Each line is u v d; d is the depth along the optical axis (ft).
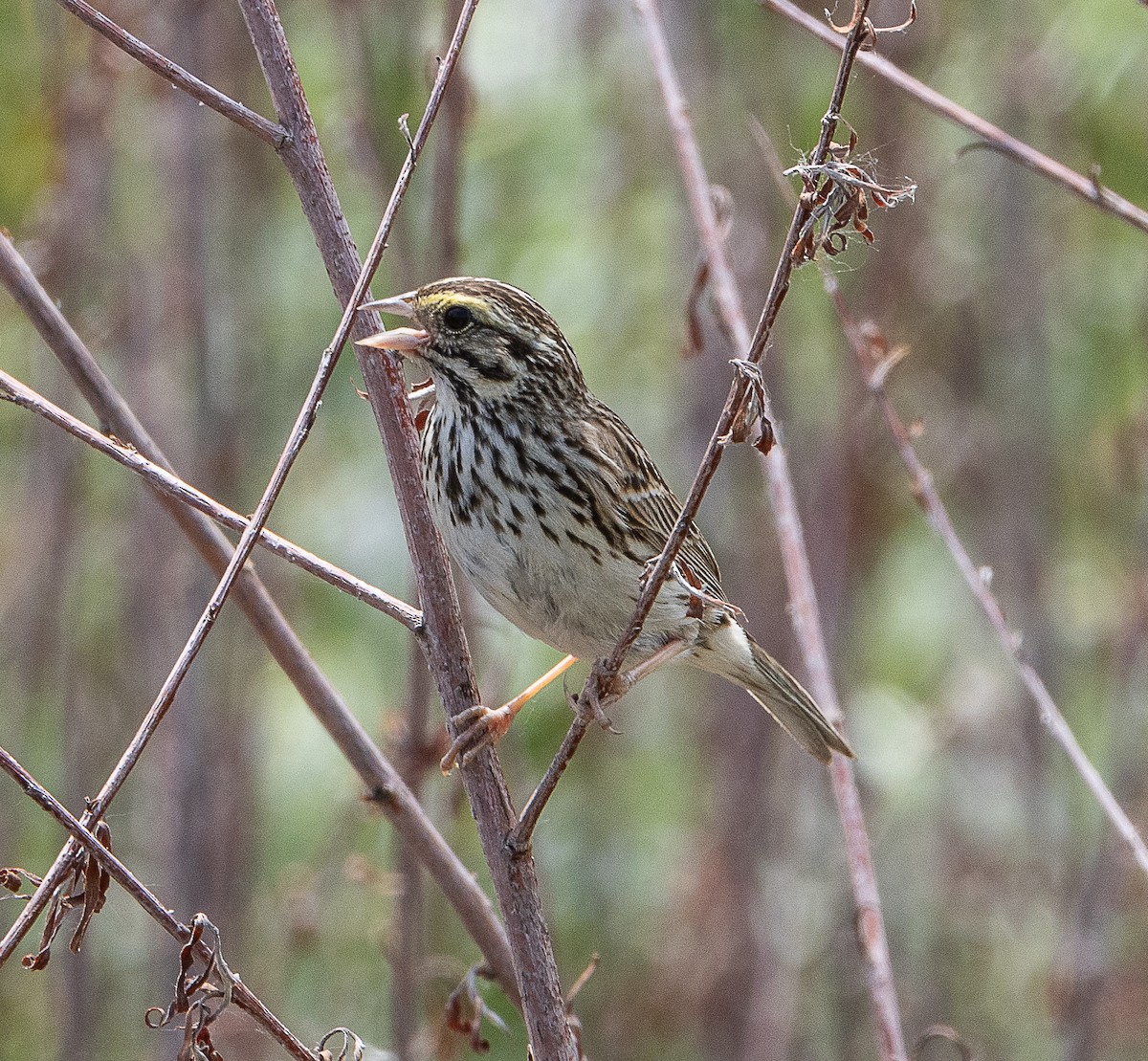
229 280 41.45
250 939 39.34
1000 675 45.78
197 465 39.22
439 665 21.61
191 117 39.01
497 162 46.98
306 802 45.11
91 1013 39.22
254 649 40.55
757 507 43.06
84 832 18.45
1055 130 45.57
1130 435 45.83
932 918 45.47
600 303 47.52
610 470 27.30
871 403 40.45
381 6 37.91
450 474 26.94
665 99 29.19
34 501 41.11
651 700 49.55
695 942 42.09
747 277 42.01
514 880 21.16
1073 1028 38.96
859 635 43.78
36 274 38.58
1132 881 43.86
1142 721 43.29
